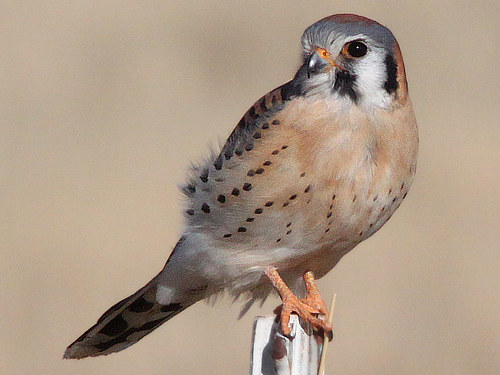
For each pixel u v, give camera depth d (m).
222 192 8.76
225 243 8.96
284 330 7.39
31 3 23.16
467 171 16.81
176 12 23.42
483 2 23.77
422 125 18.61
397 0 23.75
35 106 19.50
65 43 21.75
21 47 21.39
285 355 7.39
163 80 20.73
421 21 23.03
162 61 21.39
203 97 20.25
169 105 19.80
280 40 22.36
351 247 9.10
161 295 9.61
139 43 21.97
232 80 21.02
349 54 8.51
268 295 9.61
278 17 23.31
